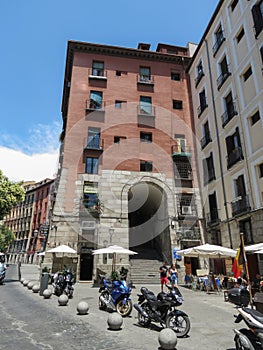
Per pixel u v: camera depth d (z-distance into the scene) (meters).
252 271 14.45
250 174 15.79
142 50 24.83
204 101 22.45
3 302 9.29
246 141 16.48
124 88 23.27
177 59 25.86
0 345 4.70
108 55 24.36
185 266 18.67
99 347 4.69
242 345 4.41
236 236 16.45
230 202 17.38
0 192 21.56
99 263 17.25
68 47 23.92
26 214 57.12
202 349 4.81
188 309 8.90
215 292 13.30
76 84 22.47
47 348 4.58
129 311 7.68
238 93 17.78
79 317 7.12
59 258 17.25
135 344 4.94
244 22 17.56
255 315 4.48
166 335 4.70
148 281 16.97
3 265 16.12
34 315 7.21
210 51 22.16
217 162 19.80
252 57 16.52
